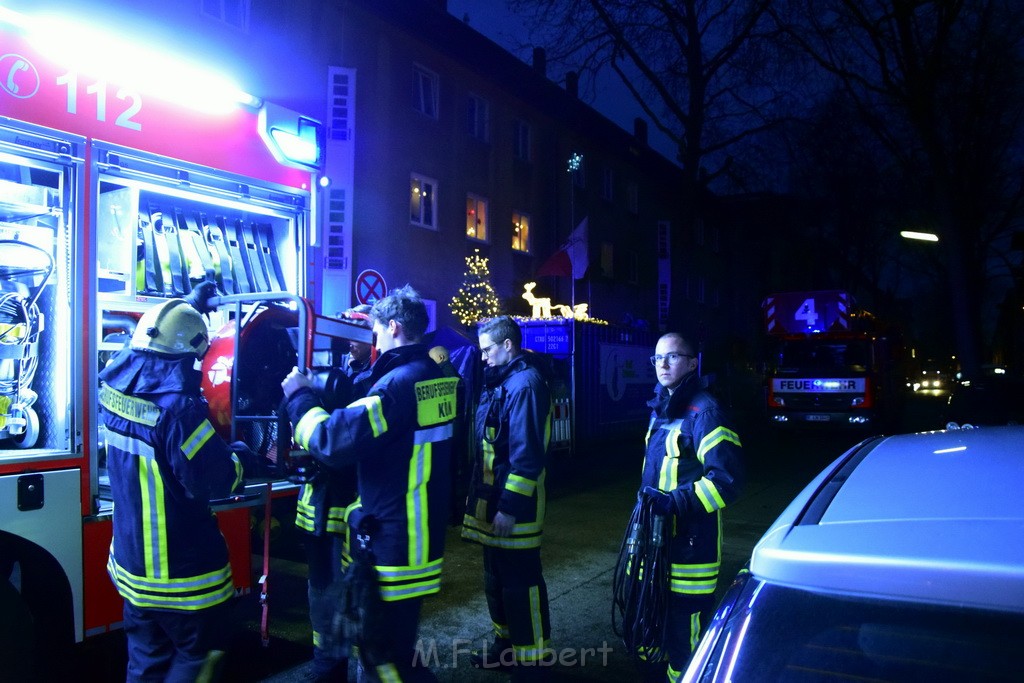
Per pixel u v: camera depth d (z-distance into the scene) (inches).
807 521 57.8
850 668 47.4
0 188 127.5
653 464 126.8
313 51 553.0
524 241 847.7
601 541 273.9
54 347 130.7
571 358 510.6
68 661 136.0
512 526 130.6
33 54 126.7
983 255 1042.7
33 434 129.9
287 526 185.0
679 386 125.6
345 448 101.4
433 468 109.1
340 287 551.2
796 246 1455.5
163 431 100.0
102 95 137.1
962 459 68.1
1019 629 43.6
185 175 152.1
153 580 102.0
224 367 129.2
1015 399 311.6
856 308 695.1
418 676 107.5
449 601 204.4
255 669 155.1
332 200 554.9
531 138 863.1
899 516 54.3
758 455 545.6
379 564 105.5
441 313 697.0
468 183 745.6
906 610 46.8
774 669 49.5
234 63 201.5
